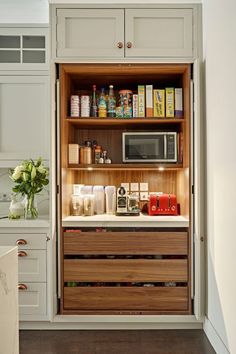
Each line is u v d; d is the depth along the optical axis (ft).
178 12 7.94
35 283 8.04
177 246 8.02
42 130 8.72
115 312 8.02
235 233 5.86
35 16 9.67
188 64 8.05
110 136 9.87
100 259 8.05
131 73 8.56
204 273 7.95
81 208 8.86
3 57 8.96
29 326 8.16
